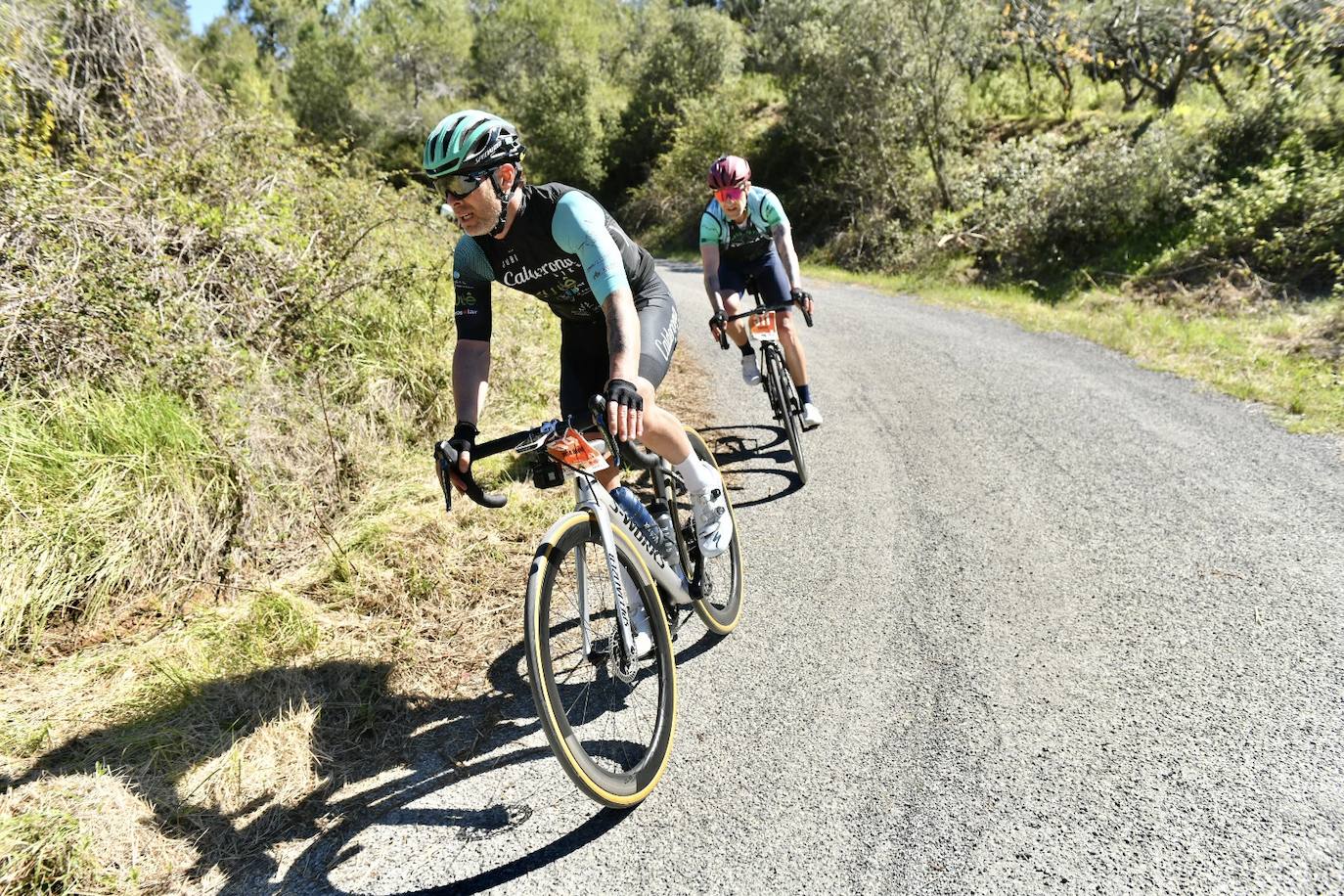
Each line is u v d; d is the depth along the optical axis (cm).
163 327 383
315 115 3212
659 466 237
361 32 3469
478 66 3688
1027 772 205
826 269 1505
